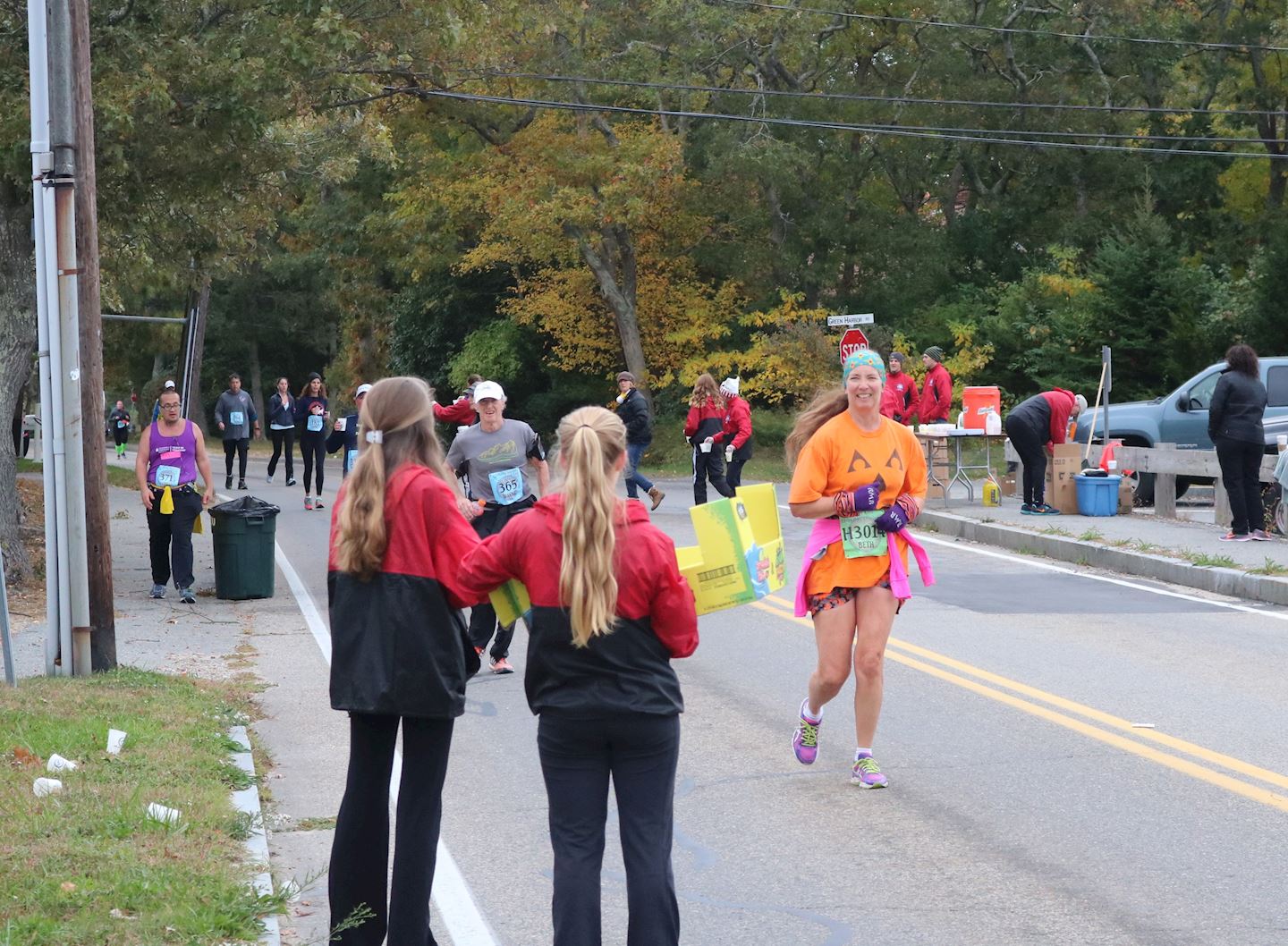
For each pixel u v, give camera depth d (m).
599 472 5.42
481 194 46.84
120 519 27.31
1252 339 39.84
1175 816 8.59
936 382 27.45
